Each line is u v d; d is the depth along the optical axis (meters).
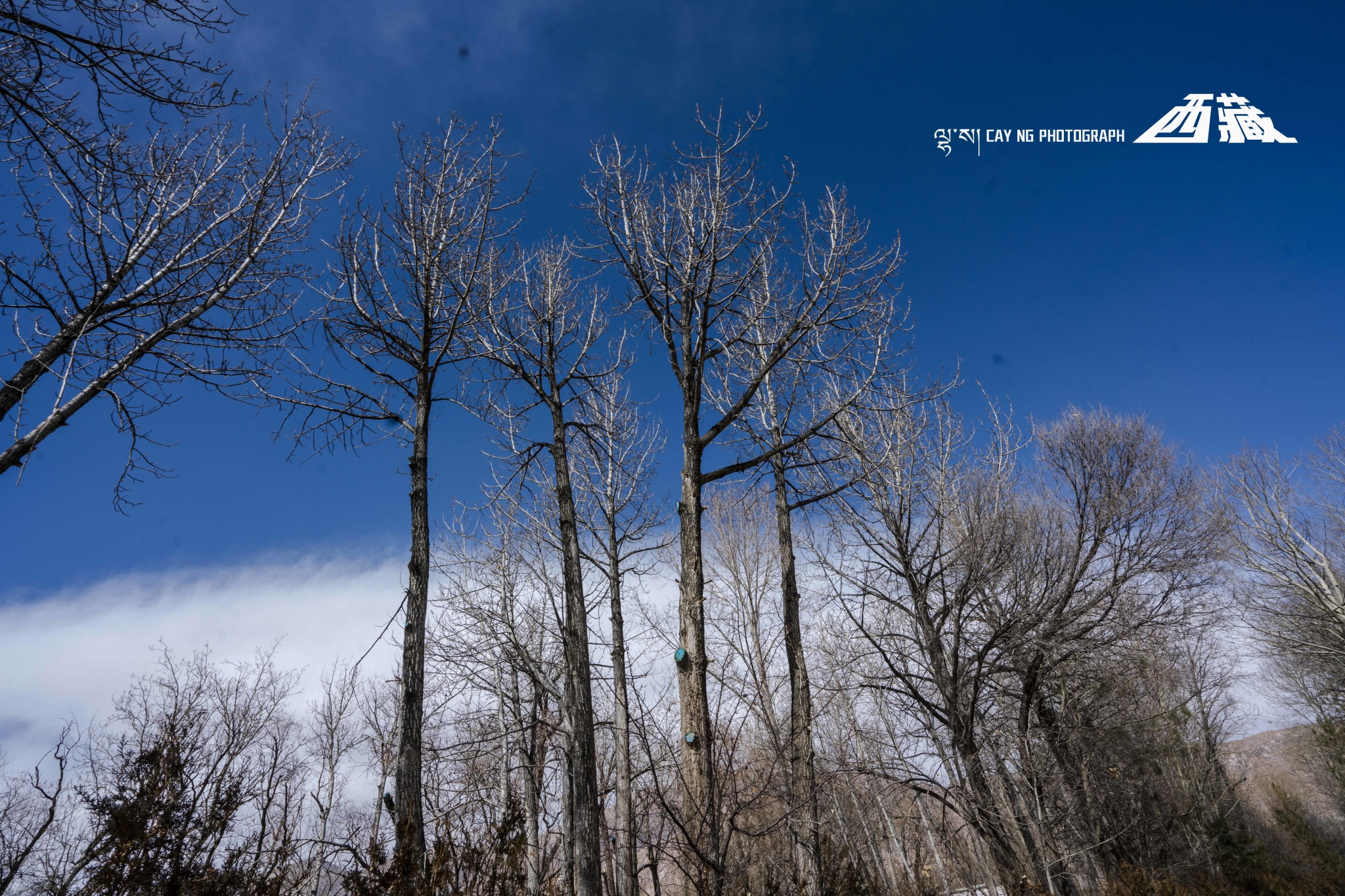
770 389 12.05
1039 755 10.80
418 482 7.36
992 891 9.41
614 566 14.07
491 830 5.58
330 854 5.55
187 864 7.64
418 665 6.52
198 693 14.77
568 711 7.29
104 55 5.47
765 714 7.93
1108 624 12.80
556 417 8.76
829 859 7.32
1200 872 16.73
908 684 10.49
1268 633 24.30
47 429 6.56
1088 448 14.30
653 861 5.77
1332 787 25.23
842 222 10.12
